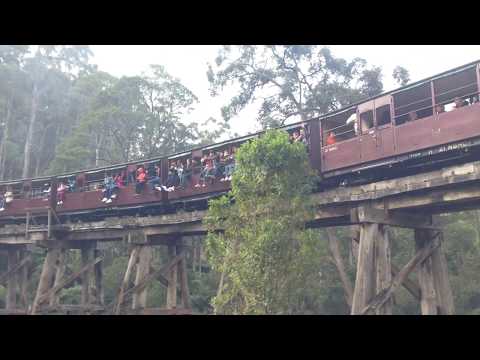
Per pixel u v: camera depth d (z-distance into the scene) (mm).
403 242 26031
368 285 11625
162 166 19359
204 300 28672
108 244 33688
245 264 11406
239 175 12289
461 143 11070
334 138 14516
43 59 55625
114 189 20547
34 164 51344
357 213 12273
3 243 24422
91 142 42281
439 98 12945
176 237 19281
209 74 30875
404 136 12180
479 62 10852
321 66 29312
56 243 21719
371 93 27797
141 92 37750
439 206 12773
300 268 11406
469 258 26734
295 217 11773
